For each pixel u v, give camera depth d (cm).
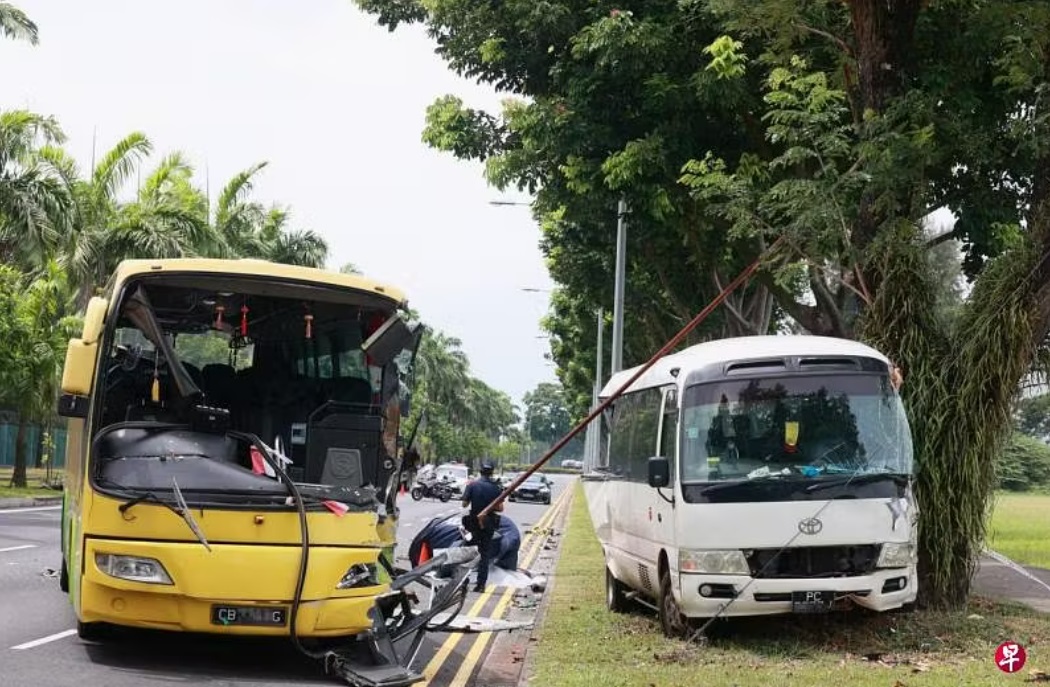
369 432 993
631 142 1650
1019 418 1227
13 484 3759
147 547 852
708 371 1117
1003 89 1598
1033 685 862
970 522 1187
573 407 7369
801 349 1125
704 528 1056
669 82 1642
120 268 970
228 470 880
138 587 851
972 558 1209
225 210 4412
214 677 888
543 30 1747
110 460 885
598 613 1351
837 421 1095
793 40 1493
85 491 872
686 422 1102
